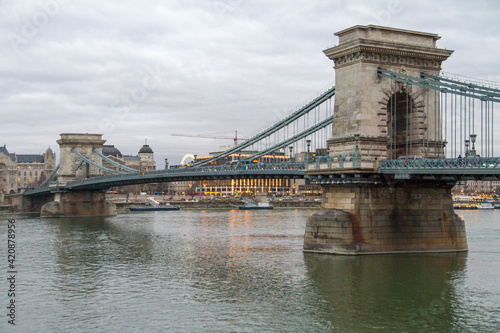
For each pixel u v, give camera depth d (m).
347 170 71.75
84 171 193.00
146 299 58.28
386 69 74.75
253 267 71.81
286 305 55.00
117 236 112.56
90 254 87.25
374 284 61.06
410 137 76.94
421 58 76.44
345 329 48.59
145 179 145.12
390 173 70.25
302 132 92.31
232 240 101.19
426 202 75.50
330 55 77.44
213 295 59.00
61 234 117.94
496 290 58.59
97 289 62.94
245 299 57.22
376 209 73.38
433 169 64.56
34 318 52.81
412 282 61.47
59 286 64.69
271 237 105.38
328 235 74.38
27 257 84.81
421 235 74.88
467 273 64.88
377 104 74.12
